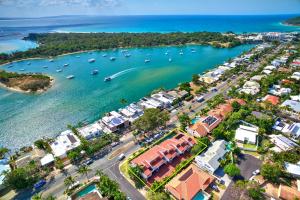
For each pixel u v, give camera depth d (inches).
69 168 3304.6
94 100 5915.4
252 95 5246.1
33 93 6515.8
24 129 4606.3
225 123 4015.8
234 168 2930.6
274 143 3580.2
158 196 2514.8
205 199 2632.9
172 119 4547.2
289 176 2925.7
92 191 2787.9
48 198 2583.7
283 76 6264.8
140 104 5206.7
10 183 2874.0
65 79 7662.4
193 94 5738.2
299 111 4384.8
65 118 5000.0
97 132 4109.3
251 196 2625.5
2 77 7303.2
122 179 3036.4
